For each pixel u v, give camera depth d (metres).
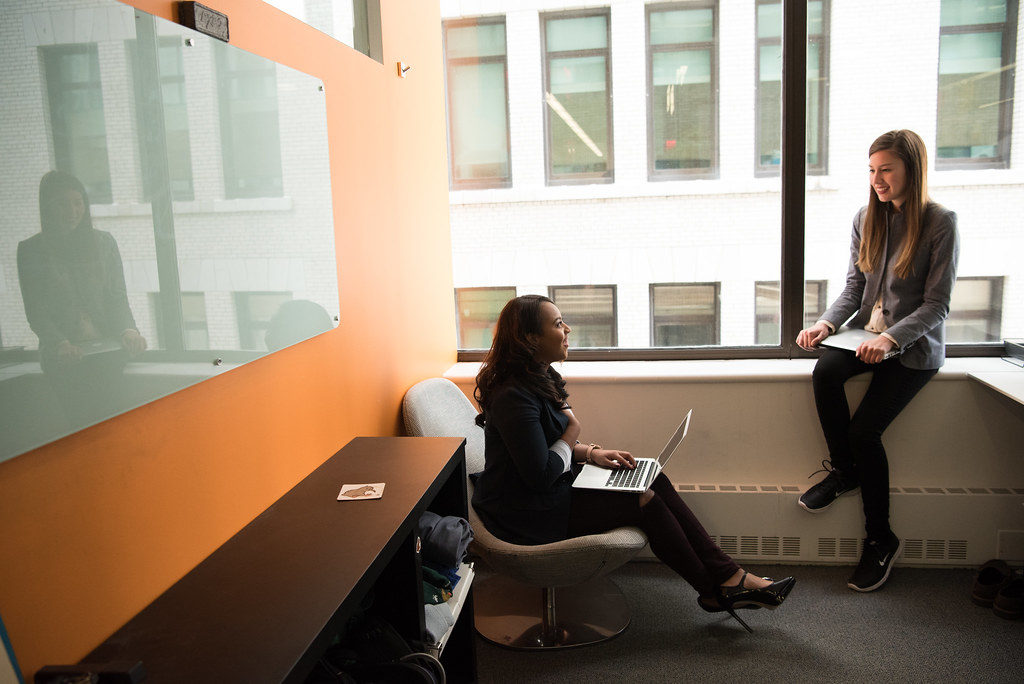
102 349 1.23
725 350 3.21
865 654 2.33
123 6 1.30
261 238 1.72
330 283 2.07
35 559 1.11
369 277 2.37
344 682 1.46
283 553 1.50
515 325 2.25
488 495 2.30
